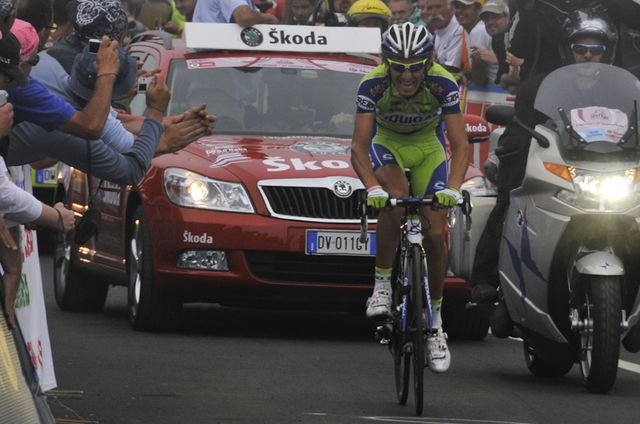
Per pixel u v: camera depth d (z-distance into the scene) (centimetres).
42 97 1728
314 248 2838
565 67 2419
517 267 2411
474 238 2623
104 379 2358
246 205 2847
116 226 3108
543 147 2361
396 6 4672
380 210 2288
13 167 1892
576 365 2684
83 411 2092
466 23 4412
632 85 2391
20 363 1514
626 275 2348
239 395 2244
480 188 2802
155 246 2883
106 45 1786
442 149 2428
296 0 4184
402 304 2211
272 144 3044
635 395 2330
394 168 2370
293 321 3192
